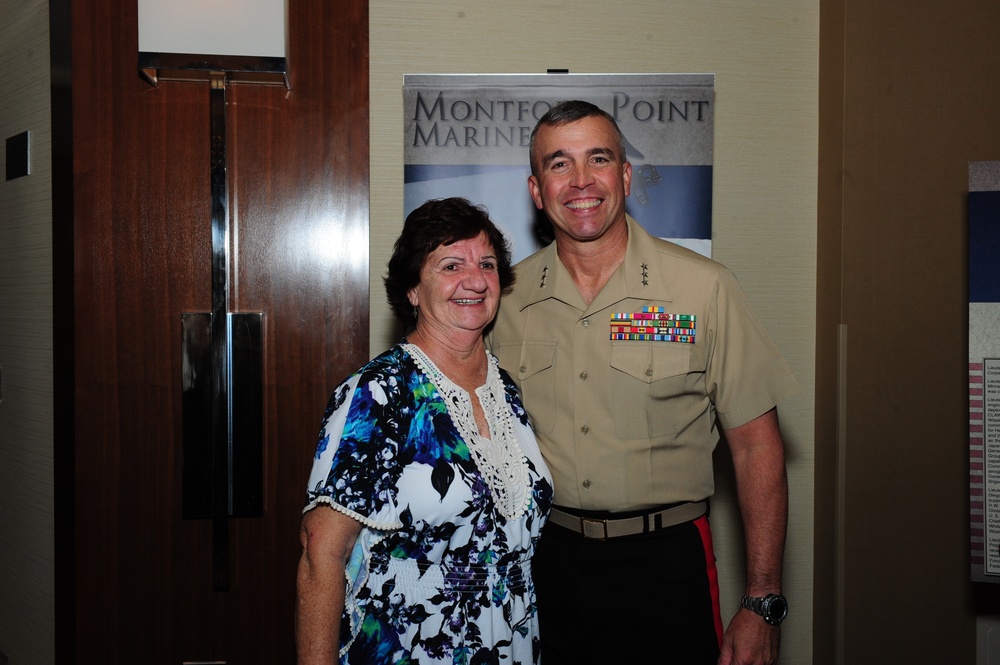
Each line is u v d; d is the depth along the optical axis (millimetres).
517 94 2270
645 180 2285
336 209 2207
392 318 2318
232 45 2008
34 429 2570
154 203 2150
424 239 1479
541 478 1540
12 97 2662
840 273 2182
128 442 2160
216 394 2096
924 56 1925
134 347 2156
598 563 1607
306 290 2205
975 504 1674
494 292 1517
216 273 2068
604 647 1608
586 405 1646
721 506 2381
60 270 2209
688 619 1593
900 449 1986
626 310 1667
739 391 1610
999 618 1867
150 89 2139
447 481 1358
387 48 2297
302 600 1314
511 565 1443
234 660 2193
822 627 2314
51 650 2475
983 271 1671
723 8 2342
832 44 2248
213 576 2135
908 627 1980
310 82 2186
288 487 2201
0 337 2812
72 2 2127
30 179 2549
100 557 2166
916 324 1947
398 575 1376
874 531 2051
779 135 2361
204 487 2158
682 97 2277
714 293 1636
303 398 2207
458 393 1451
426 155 2273
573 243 1692
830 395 2256
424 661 1355
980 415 1672
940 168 1900
